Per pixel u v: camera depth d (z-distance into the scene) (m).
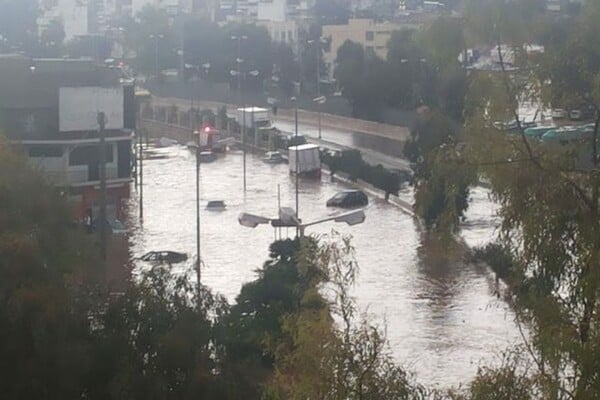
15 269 30.95
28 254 31.31
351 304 25.34
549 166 20.55
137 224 74.19
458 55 22.98
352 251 25.80
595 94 20.98
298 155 93.19
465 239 63.03
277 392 20.45
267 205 82.31
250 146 116.50
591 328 17.39
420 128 73.00
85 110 70.19
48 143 69.25
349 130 122.50
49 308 29.50
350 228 72.69
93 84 73.00
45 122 69.75
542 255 20.05
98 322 30.45
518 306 20.47
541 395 18.14
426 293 54.28
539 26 21.98
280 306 41.38
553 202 20.14
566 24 22.27
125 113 72.81
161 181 94.44
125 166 72.31
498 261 47.88
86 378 28.89
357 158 94.12
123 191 73.12
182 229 72.75
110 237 68.06
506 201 21.03
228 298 52.72
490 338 46.25
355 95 121.44
